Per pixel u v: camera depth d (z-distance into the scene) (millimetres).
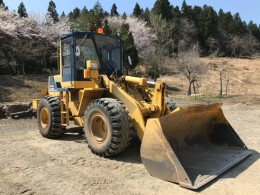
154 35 35844
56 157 5141
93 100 5363
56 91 6836
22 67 23281
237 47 61344
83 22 30219
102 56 6078
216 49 59781
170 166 3852
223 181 3920
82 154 5289
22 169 4531
